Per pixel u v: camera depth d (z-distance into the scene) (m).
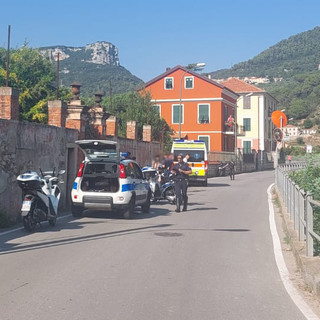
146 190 15.71
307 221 8.15
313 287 6.64
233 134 58.22
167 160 21.50
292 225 11.89
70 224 13.07
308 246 8.13
